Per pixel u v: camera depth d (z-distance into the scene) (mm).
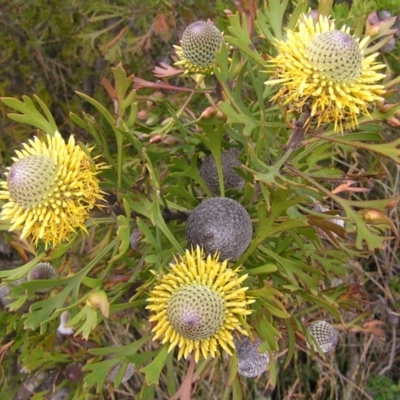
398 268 503
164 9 442
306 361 493
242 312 193
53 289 326
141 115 291
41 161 201
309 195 258
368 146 213
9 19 493
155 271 209
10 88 521
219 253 204
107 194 227
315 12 257
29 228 203
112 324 473
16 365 458
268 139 245
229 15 261
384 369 486
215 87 281
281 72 209
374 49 221
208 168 255
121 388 492
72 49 493
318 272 219
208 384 435
